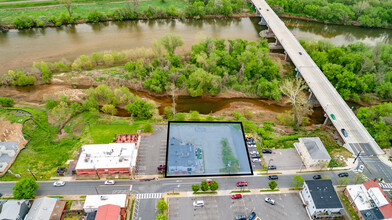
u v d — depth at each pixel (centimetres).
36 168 13388
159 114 17500
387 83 18450
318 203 11388
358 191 12175
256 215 11650
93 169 12794
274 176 13125
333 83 19125
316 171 13562
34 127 15638
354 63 19675
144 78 19800
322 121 17450
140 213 11588
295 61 19950
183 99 19025
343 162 13962
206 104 18675
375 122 15762
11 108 16875
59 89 19088
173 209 11738
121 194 11812
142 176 13088
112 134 15312
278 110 18350
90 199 11544
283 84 18762
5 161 13538
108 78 19838
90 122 16212
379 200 11388
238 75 19625
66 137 15175
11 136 14938
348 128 15238
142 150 14325
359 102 18775
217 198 12269
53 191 12388
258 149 14625
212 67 19788
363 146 14462
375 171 13500
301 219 11600
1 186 12506
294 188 12794
